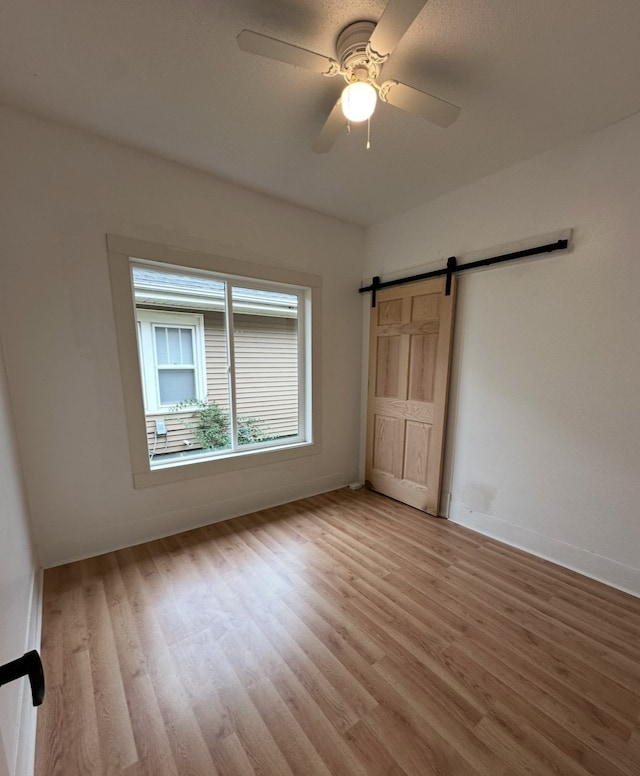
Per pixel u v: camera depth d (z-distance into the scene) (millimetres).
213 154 2105
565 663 1402
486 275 2359
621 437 1854
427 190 2516
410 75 1500
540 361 2135
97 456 2102
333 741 1109
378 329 3125
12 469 1535
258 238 2590
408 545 2303
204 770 1028
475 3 1182
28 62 1417
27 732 1042
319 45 1357
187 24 1264
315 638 1521
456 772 1026
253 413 2883
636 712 1209
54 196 1857
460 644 1493
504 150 2029
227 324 2652
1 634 952
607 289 1854
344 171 2275
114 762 1047
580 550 2020
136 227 2102
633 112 1705
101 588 1837
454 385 2602
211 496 2582
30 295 1836
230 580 1916
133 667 1370
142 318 2355
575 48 1350
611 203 1813
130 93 1610
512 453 2297
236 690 1277
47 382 1914
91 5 1185
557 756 1068
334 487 3342
